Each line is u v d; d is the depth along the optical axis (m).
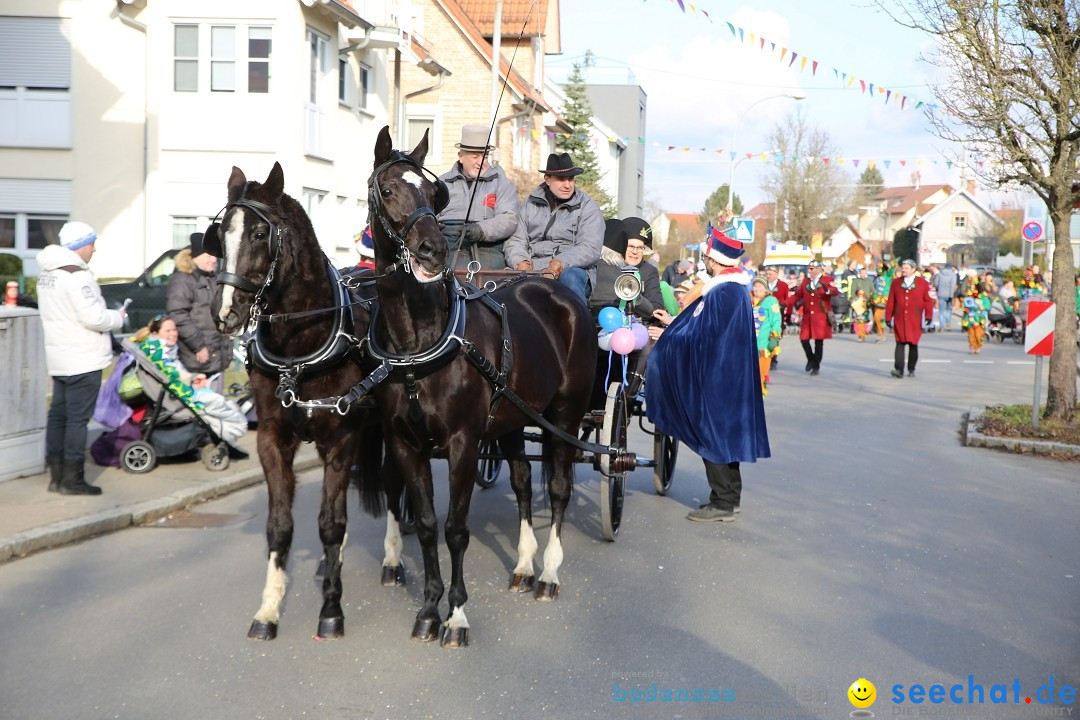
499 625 5.64
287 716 4.42
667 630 5.54
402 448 5.45
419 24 33.38
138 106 22.17
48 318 8.02
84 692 4.63
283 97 21.81
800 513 8.44
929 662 5.10
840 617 5.77
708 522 8.10
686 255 60.16
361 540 7.55
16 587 6.16
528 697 4.65
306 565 6.73
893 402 16.20
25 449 8.77
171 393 9.20
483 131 7.80
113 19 22.00
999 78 11.98
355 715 4.44
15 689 4.66
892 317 20.25
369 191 5.20
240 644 5.28
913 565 6.86
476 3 38.00
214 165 22.05
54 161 22.30
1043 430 12.23
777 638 5.42
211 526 7.74
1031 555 7.15
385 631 5.54
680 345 8.19
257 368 5.56
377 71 26.53
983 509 8.63
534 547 6.46
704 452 8.02
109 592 6.09
